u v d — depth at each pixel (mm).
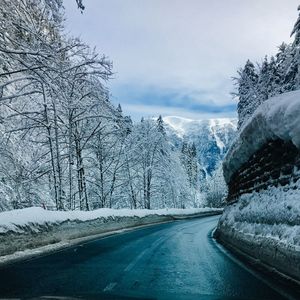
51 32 14727
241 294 6414
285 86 32094
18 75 18828
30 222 14461
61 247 14625
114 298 6062
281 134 9617
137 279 7812
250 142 13891
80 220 20766
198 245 15211
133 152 47094
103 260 10773
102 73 22672
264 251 9273
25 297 6051
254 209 12078
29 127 21828
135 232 24328
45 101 22328
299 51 28422
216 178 125812
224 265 9703
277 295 6281
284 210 8594
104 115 27344
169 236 20375
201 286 7121
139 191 57688
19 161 20141
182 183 73500
